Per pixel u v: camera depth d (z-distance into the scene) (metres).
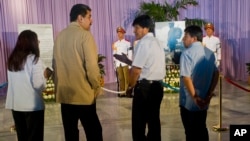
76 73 2.58
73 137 2.72
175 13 7.67
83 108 2.67
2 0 8.09
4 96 7.88
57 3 8.88
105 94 7.35
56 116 5.27
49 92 4.82
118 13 9.62
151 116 3.05
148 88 2.91
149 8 7.52
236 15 8.95
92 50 2.52
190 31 2.68
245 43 8.78
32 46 2.67
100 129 2.83
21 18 8.38
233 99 6.25
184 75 2.60
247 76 8.80
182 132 4.14
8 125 4.79
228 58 9.36
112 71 9.73
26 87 2.68
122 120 4.89
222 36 9.45
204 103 2.65
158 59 2.93
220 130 4.12
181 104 2.82
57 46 2.63
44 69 2.89
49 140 3.96
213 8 9.58
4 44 8.20
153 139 3.10
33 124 2.75
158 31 6.82
